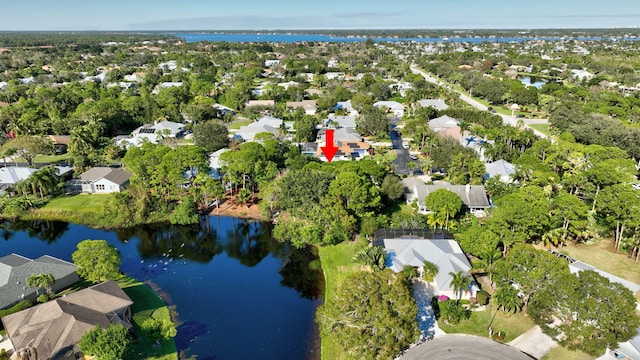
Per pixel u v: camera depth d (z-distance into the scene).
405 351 47.53
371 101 180.50
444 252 65.81
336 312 47.09
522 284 52.94
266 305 61.59
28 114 143.50
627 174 90.38
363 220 76.00
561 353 48.69
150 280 67.50
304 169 89.56
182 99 181.50
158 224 86.19
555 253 68.81
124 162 104.62
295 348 52.75
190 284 66.81
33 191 93.94
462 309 54.22
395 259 65.56
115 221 85.50
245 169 93.88
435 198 75.88
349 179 77.94
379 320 44.66
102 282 59.91
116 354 44.59
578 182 89.12
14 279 58.72
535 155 110.19
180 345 52.78
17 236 81.75
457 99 189.12
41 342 46.19
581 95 187.88
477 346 48.25
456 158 97.25
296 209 80.62
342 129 136.62
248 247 79.50
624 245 71.38
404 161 118.44
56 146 126.50
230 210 92.19
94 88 195.88
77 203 92.56
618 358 46.31
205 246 79.50
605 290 46.47
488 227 69.75
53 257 69.88
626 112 153.00
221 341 53.75
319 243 77.31
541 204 68.62
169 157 93.50
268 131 138.50
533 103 183.88
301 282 67.81
